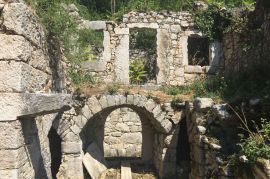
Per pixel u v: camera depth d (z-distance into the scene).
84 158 9.97
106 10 15.38
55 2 7.04
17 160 4.10
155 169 11.53
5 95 4.09
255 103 6.32
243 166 5.21
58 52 7.45
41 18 6.07
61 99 5.14
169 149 10.15
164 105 9.95
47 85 6.17
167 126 9.93
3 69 4.12
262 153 4.80
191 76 12.79
